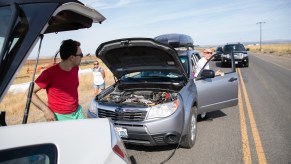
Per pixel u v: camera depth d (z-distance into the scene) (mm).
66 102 3383
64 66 3256
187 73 5098
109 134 1925
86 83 14625
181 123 4000
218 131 5328
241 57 20609
